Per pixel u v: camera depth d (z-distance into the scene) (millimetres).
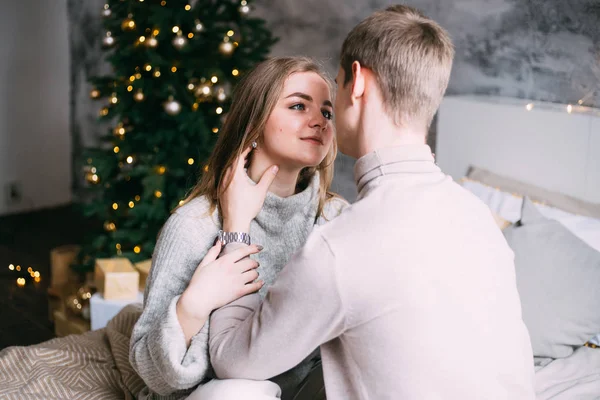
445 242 1291
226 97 3287
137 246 3316
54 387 1815
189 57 3227
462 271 1292
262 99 1642
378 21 1375
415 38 1336
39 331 3367
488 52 3061
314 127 1646
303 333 1299
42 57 4980
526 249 2273
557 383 2010
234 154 1646
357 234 1268
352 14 3564
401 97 1342
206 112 3340
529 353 1380
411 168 1352
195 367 1491
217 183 1712
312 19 3750
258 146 1687
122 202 3393
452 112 2947
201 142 3207
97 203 3365
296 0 3799
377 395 1287
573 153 2609
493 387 1288
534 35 2893
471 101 2893
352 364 1327
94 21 4773
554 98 2869
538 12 2865
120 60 3236
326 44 3717
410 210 1293
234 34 3309
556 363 2117
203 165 1827
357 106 1394
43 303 3674
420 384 1255
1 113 4840
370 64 1356
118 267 3055
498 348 1303
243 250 1570
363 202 1315
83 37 4918
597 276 2193
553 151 2664
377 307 1251
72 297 3326
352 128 1411
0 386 1831
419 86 1335
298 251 1294
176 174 3172
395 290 1246
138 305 2328
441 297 1265
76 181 5238
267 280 1761
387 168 1352
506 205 2646
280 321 1307
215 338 1479
